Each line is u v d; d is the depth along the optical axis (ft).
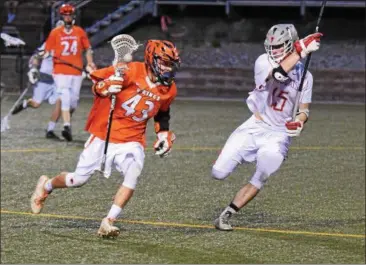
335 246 52.54
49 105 139.03
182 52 172.65
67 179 52.80
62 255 48.96
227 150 55.36
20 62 161.79
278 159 54.29
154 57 49.67
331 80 158.71
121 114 50.83
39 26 173.68
